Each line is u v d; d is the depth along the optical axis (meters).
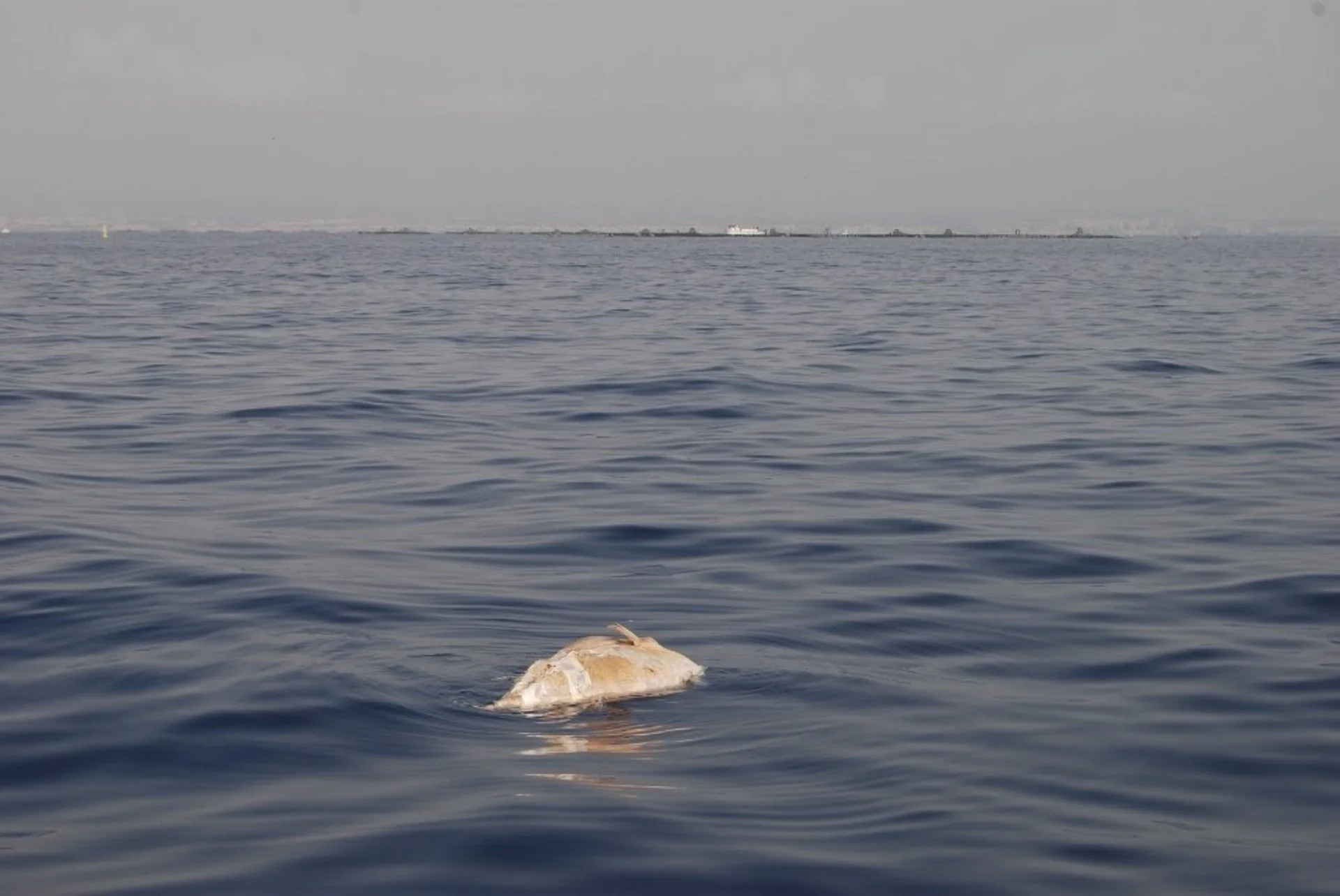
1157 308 46.03
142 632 9.87
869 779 7.16
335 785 7.06
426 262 92.25
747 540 12.99
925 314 42.69
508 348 30.97
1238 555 12.39
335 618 10.23
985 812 6.75
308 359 28.30
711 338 33.41
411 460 17.36
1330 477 16.08
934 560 12.24
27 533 12.95
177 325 36.78
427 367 26.91
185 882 5.97
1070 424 20.06
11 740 7.75
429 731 7.86
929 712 8.23
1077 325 38.31
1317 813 6.80
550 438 19.00
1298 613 10.56
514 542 12.95
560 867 6.10
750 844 6.34
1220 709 8.36
